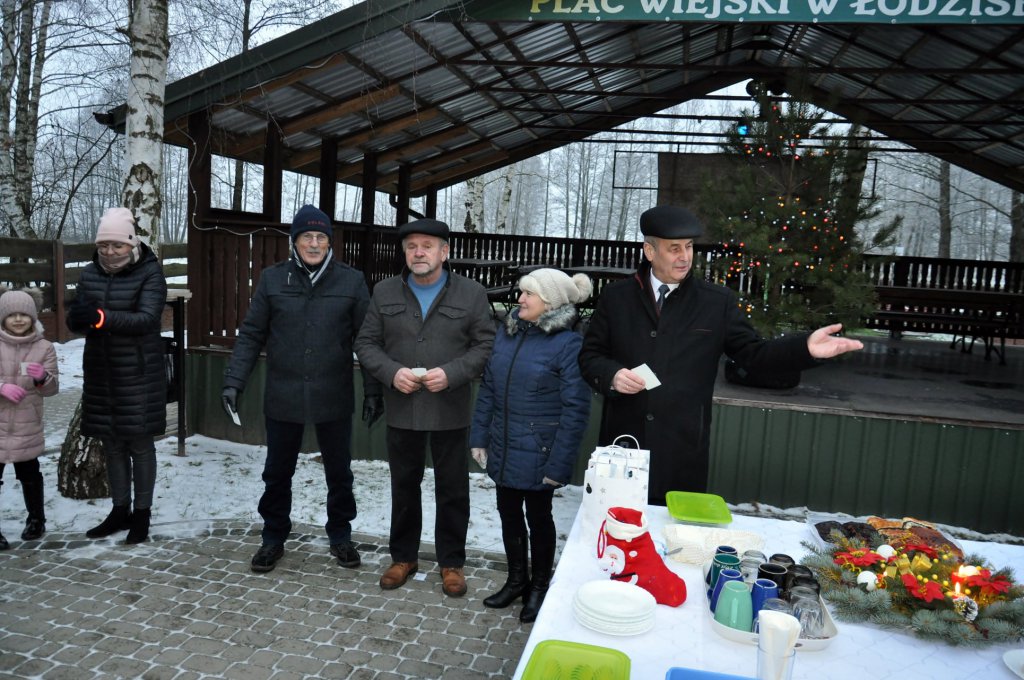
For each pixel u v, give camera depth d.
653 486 2.87
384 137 9.75
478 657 3.13
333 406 3.85
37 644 3.09
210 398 6.40
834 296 6.52
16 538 4.18
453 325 3.56
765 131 6.88
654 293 2.93
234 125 7.55
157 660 3.00
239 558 4.05
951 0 5.39
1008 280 11.12
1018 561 2.29
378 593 3.70
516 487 3.33
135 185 5.06
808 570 1.87
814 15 5.57
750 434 5.39
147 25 5.05
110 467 4.19
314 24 5.90
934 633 1.72
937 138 11.78
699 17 5.70
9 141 11.94
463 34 7.18
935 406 5.54
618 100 11.91
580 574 2.05
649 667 1.59
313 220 3.71
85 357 4.00
